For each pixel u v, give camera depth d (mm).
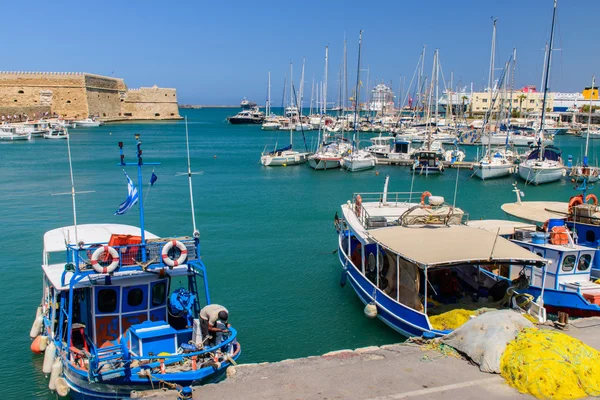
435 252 19109
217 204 48938
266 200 51469
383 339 20234
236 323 21812
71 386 15031
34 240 34500
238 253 32219
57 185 58062
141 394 13273
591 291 20672
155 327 15180
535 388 13062
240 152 100812
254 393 13414
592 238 23984
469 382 13734
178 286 26312
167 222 40906
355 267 24078
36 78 157750
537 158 67438
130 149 101875
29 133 117938
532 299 19109
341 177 68562
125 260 15828
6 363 18203
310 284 26578
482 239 20656
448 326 18234
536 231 23219
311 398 13094
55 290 17047
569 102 189500
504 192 57875
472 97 168000
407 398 12992
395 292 21328
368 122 152750
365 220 24109
